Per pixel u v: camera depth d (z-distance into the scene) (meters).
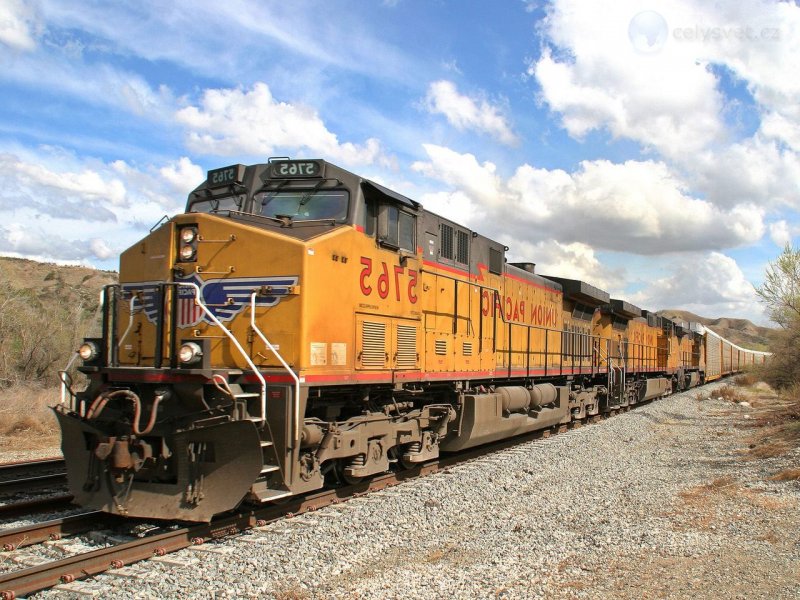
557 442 15.81
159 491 7.23
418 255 10.65
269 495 7.26
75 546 6.79
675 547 7.24
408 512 8.50
